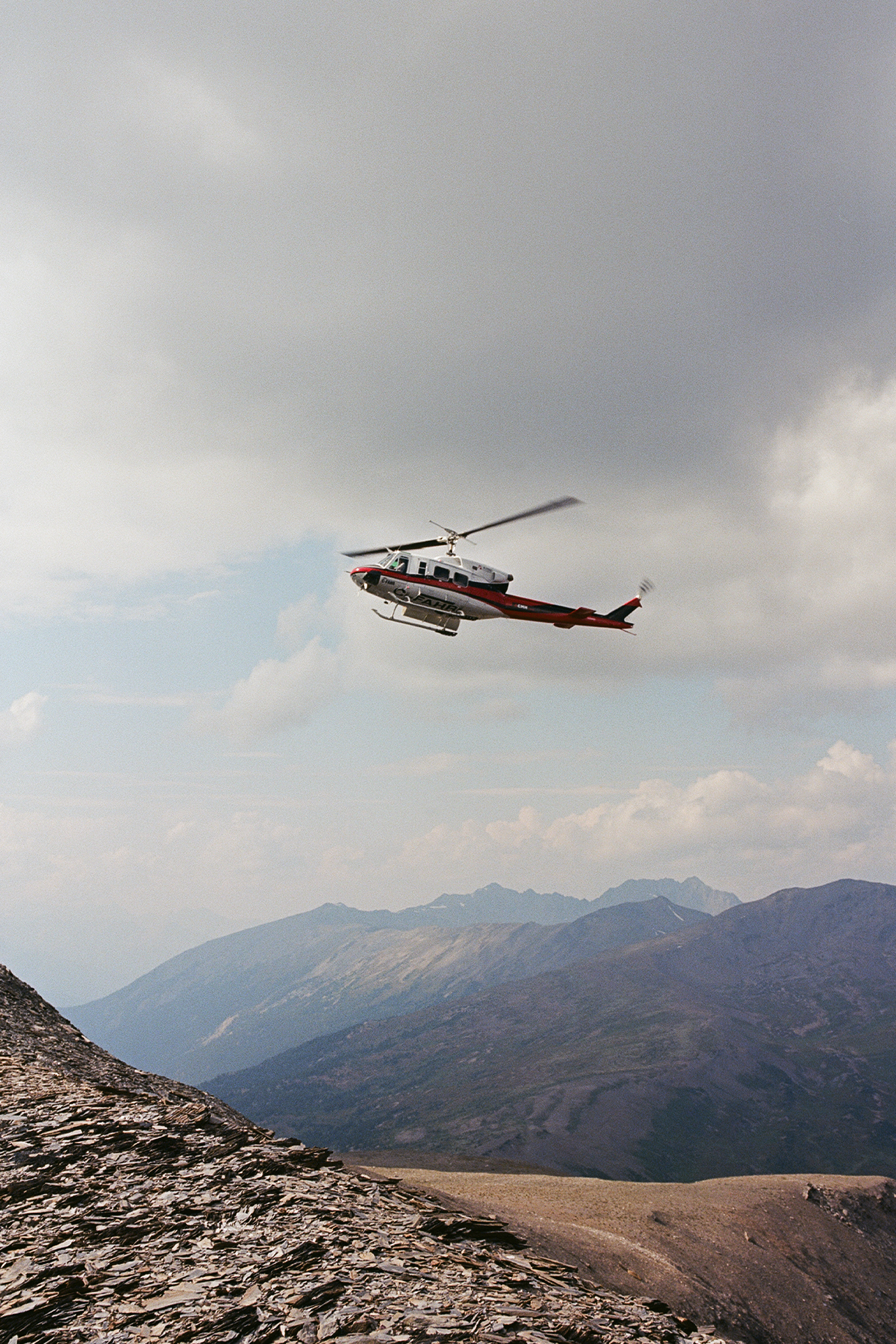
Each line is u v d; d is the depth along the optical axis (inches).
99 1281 505.4
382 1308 483.2
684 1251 2074.3
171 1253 550.6
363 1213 683.4
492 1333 471.8
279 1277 517.7
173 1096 1159.6
